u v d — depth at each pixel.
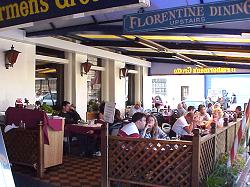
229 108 16.92
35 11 3.10
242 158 6.25
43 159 5.97
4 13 3.30
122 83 12.48
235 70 13.97
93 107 10.84
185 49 8.98
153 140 4.35
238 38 6.78
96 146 7.86
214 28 5.79
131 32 4.64
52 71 10.20
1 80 7.50
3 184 2.09
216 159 5.30
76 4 2.87
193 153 4.11
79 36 9.02
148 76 14.95
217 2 4.00
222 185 4.51
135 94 14.25
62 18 2.95
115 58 11.64
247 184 5.34
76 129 7.71
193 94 20.12
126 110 12.39
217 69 14.23
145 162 4.43
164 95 19.39
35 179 5.73
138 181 4.46
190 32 5.88
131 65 13.93
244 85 19.28
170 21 4.34
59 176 5.93
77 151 8.29
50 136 6.34
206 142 4.62
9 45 7.68
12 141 6.28
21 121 6.32
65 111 8.59
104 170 4.64
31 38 7.86
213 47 8.62
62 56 9.88
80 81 10.17
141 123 5.16
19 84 7.93
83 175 6.01
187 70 14.47
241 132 5.20
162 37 7.58
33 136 6.00
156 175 4.38
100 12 2.77
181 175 4.22
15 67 7.82
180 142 4.19
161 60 14.49
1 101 7.48
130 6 2.63
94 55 10.52
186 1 4.75
